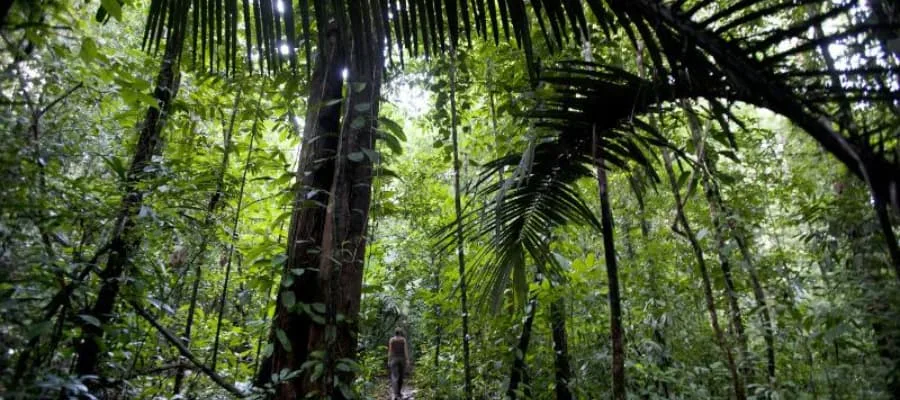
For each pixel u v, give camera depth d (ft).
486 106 15.16
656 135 6.69
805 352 14.48
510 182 6.67
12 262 6.53
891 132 3.44
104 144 11.59
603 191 6.80
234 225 11.22
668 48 4.32
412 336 29.68
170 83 10.39
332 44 8.79
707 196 13.00
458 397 15.02
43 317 7.10
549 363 14.17
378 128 9.73
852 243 10.80
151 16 4.79
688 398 14.89
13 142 6.28
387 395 25.82
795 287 14.60
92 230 8.40
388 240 23.17
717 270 13.76
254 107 12.37
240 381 12.63
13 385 6.22
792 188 14.65
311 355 7.86
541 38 11.79
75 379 6.70
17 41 6.29
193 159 11.36
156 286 9.74
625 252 17.40
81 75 8.07
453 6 4.23
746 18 4.00
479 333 14.79
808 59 6.97
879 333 10.61
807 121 3.86
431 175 22.40
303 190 9.12
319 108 8.83
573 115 6.79
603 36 11.96
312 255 8.82
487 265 9.10
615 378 6.31
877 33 3.98
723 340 9.38
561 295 12.80
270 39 4.36
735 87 4.53
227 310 16.26
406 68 14.19
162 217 9.27
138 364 11.07
